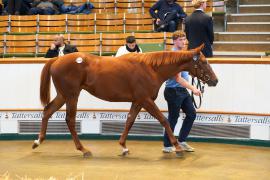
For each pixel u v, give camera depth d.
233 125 8.28
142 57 7.31
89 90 7.45
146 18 12.95
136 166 6.80
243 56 11.56
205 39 8.73
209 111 8.35
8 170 6.55
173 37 7.65
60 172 6.45
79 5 14.05
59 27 13.13
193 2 8.84
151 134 8.61
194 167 6.76
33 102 8.69
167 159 7.25
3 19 13.27
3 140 8.73
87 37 12.34
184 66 7.26
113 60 7.38
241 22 12.67
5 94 8.68
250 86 8.14
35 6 13.59
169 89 7.53
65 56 7.44
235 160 7.19
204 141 8.46
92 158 7.32
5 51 12.63
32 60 8.61
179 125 8.51
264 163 7.01
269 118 8.06
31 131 8.77
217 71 8.27
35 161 7.11
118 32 12.60
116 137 8.68
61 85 7.41
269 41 12.06
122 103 8.60
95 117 8.69
